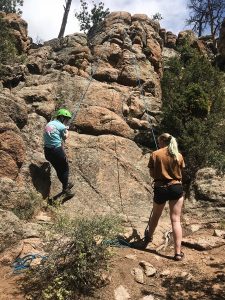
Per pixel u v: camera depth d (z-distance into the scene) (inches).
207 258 214.4
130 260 206.4
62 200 279.1
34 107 347.3
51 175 300.0
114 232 199.8
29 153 298.7
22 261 203.3
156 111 390.6
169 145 222.8
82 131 350.3
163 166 219.0
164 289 187.2
